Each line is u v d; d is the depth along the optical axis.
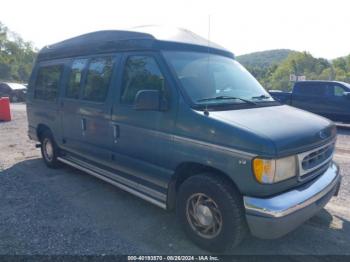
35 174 5.51
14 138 8.74
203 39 4.18
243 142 2.66
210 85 3.47
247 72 4.30
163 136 3.33
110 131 4.09
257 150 2.58
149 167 3.57
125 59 3.90
